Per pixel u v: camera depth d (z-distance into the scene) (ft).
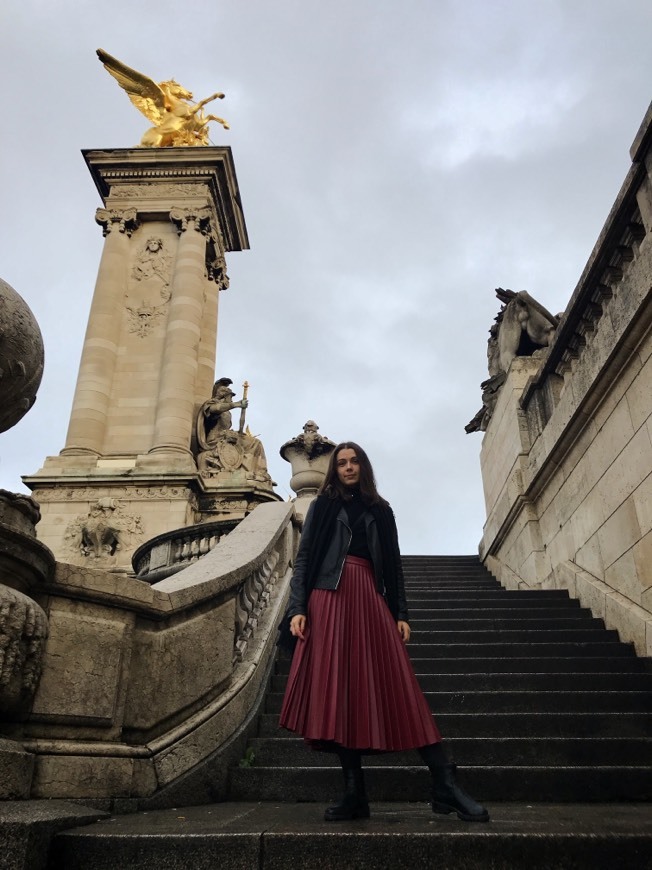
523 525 36.96
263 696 17.40
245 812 11.14
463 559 49.42
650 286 21.04
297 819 9.98
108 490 65.31
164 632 12.96
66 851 7.91
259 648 18.22
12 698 9.73
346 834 7.97
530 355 43.68
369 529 10.84
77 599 11.30
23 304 10.80
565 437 29.89
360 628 10.05
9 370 10.43
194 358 74.38
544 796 13.46
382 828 8.50
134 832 8.14
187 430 70.74
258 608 20.15
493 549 43.57
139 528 63.31
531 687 19.24
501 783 13.60
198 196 82.53
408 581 40.88
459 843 7.88
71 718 10.67
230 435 73.05
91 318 75.87
